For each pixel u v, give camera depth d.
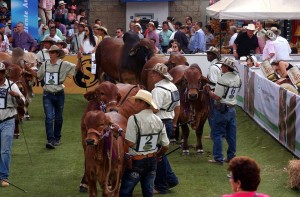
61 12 24.52
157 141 8.14
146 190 8.27
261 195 5.20
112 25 28.20
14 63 12.63
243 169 5.20
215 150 11.57
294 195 9.80
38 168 11.42
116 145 8.00
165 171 9.72
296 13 18.14
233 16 18.30
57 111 12.90
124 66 14.95
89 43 19.06
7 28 21.62
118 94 9.27
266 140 13.45
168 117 9.74
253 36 19.12
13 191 10.05
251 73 15.74
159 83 9.74
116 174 8.02
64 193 9.96
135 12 28.05
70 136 13.96
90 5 28.09
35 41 19.58
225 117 11.33
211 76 12.15
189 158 12.06
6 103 9.95
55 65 12.54
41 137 13.90
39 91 19.12
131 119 7.96
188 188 10.15
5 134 10.05
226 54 20.52
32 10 20.11
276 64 14.94
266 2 18.39
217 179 10.68
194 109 11.94
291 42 22.75
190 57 19.02
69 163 11.76
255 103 15.30
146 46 14.54
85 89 19.12
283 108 12.64
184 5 28.08
